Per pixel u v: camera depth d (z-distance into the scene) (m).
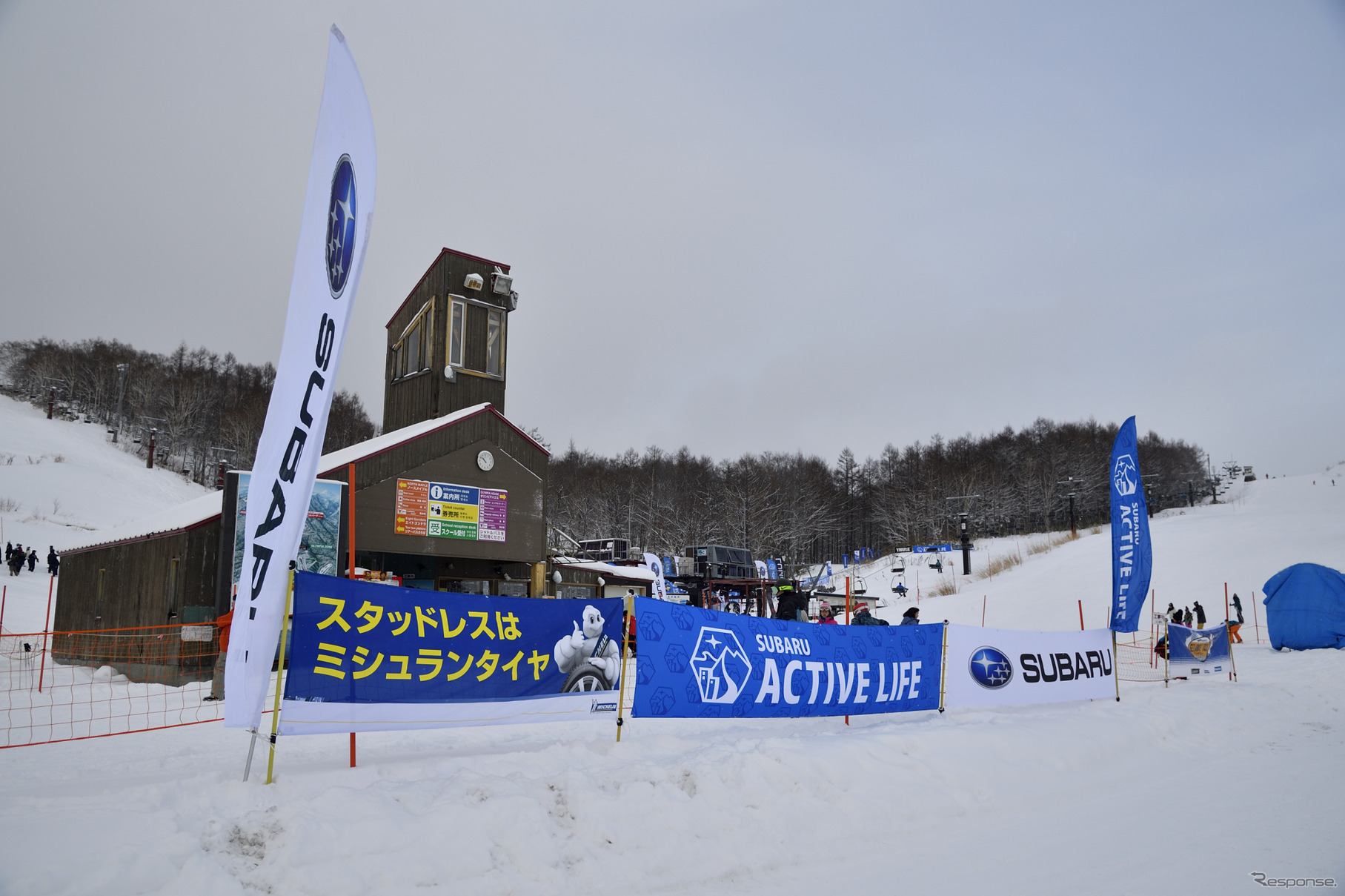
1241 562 39.19
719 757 7.38
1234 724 12.44
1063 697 13.09
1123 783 8.93
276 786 6.01
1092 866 5.87
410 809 5.70
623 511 80.31
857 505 108.81
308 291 6.47
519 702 7.77
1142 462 100.62
